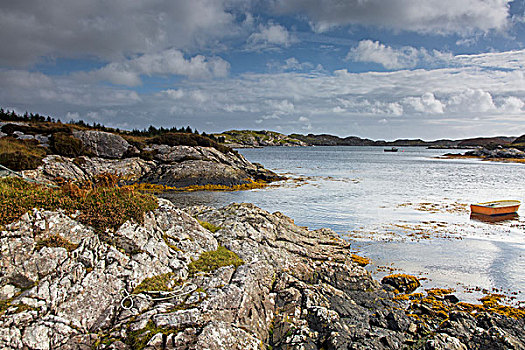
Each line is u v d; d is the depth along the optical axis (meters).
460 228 27.86
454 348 11.09
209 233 16.16
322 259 19.03
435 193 46.03
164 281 11.56
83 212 11.42
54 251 10.03
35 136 47.22
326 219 30.41
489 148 162.00
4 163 36.72
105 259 10.86
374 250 22.20
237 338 10.22
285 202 38.69
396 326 12.69
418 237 25.17
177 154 54.69
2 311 8.51
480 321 13.02
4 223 9.66
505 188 51.44
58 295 9.41
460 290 16.52
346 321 12.67
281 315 12.62
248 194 44.50
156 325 9.61
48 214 10.55
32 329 8.55
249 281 12.88
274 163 108.19
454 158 151.50
